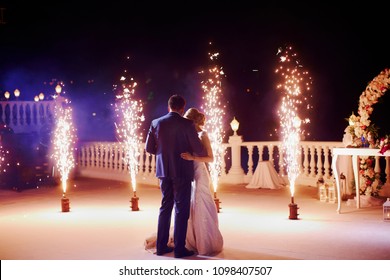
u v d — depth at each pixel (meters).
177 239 7.01
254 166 23.62
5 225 9.45
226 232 8.49
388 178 11.76
